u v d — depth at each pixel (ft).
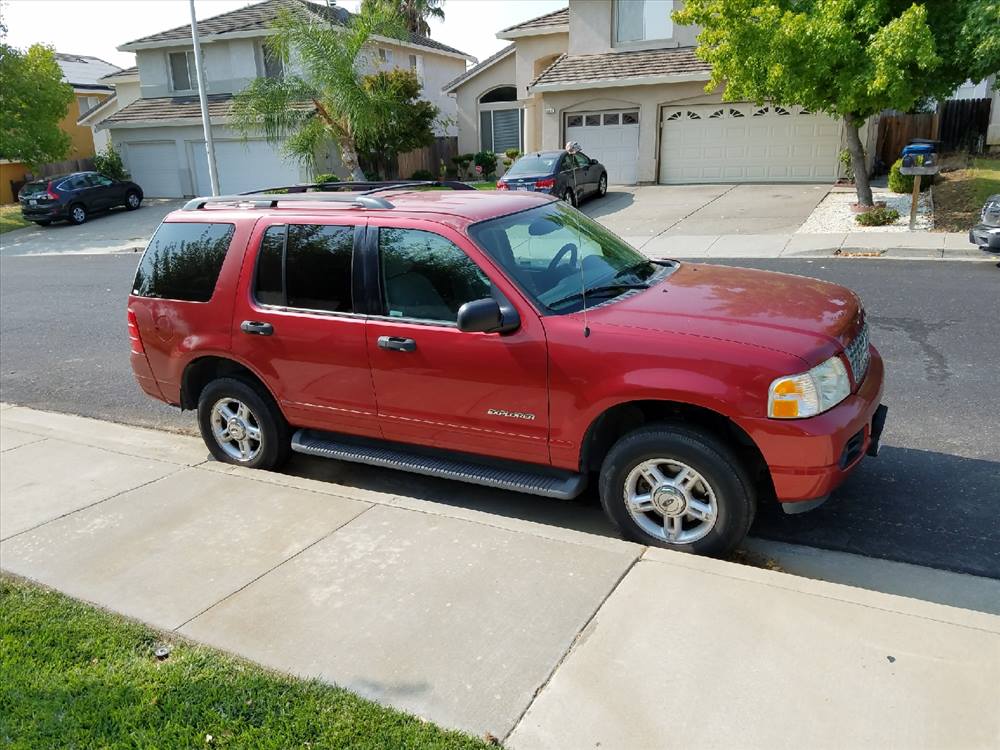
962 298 31.22
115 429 23.38
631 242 51.01
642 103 75.61
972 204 51.31
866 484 16.78
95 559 14.56
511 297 14.71
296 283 17.25
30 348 34.58
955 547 14.30
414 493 18.30
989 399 20.83
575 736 9.49
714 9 49.08
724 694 10.01
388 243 16.10
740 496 13.41
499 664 10.88
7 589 13.67
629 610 11.89
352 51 67.97
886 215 49.34
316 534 14.98
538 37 91.66
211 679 10.87
